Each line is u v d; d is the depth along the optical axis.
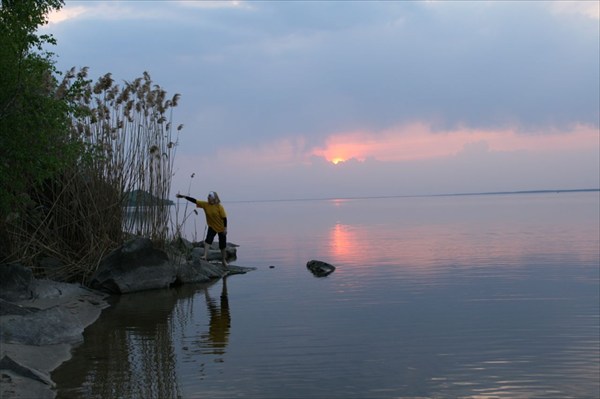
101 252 14.77
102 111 15.20
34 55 12.02
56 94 12.63
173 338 9.20
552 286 13.32
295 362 7.72
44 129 11.64
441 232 32.31
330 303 11.98
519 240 25.48
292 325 9.98
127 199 15.66
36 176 12.08
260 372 7.29
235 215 78.88
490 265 17.23
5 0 11.60
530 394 6.40
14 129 11.27
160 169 16.11
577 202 98.12
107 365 7.63
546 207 73.62
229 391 6.59
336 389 6.63
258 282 15.50
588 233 28.39
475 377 6.98
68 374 7.23
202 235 35.34
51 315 9.38
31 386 6.48
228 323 10.30
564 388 6.57
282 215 75.06
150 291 14.42
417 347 8.35
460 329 9.38
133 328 9.98
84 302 12.29
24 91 11.10
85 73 14.02
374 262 18.84
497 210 68.81
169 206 16.34
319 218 60.28
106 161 15.05
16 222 13.33
